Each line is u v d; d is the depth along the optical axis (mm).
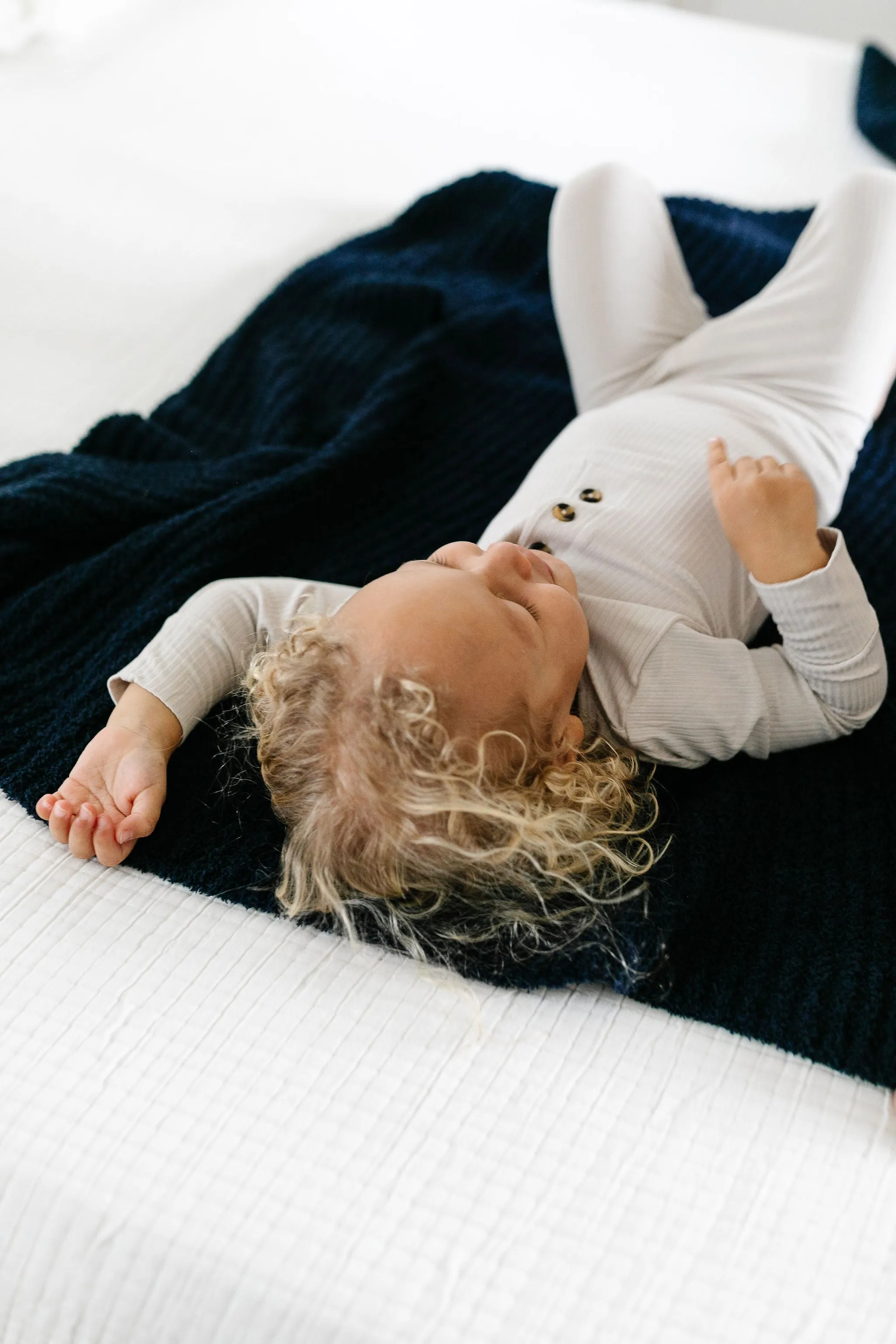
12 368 1264
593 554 928
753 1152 670
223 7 1880
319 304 1379
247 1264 622
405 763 714
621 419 1058
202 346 1336
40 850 811
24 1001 723
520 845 748
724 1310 607
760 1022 730
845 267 1092
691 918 772
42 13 1700
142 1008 723
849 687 868
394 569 1101
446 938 755
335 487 1152
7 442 1187
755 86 1740
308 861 761
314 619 825
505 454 1247
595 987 754
